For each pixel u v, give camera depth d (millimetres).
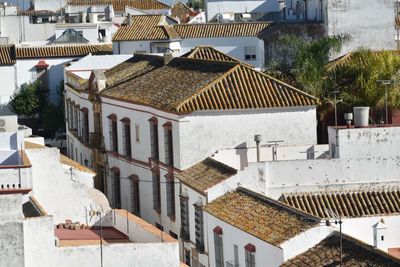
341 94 110812
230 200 85188
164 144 103938
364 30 147750
